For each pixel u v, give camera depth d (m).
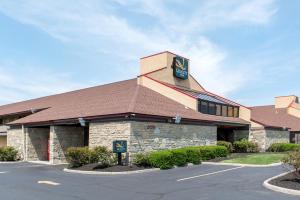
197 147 25.88
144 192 14.22
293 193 13.46
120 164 22.59
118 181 17.22
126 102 26.06
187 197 13.12
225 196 13.16
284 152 35.53
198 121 28.44
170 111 27.05
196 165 23.95
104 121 24.55
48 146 32.66
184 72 36.38
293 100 57.09
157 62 35.34
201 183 16.27
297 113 55.22
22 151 31.75
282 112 55.03
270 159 25.61
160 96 30.81
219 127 36.84
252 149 35.50
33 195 13.74
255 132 37.41
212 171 20.34
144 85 33.59
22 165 26.95
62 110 31.19
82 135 29.75
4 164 28.19
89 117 25.33
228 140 38.19
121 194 13.84
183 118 26.61
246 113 37.56
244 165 23.03
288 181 15.37
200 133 28.73
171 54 35.34
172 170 21.53
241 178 17.44
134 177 18.62
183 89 35.22
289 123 46.72
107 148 23.81
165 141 25.27
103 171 20.81
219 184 15.88
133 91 29.52
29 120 31.52
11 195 13.78
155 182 16.80
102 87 37.44
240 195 13.30
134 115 23.05
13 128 33.53
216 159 26.58
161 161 22.09
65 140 28.69
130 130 22.94
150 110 25.05
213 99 35.00
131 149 22.86
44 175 19.98
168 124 25.70
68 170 22.31
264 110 52.78
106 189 14.97
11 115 39.84
